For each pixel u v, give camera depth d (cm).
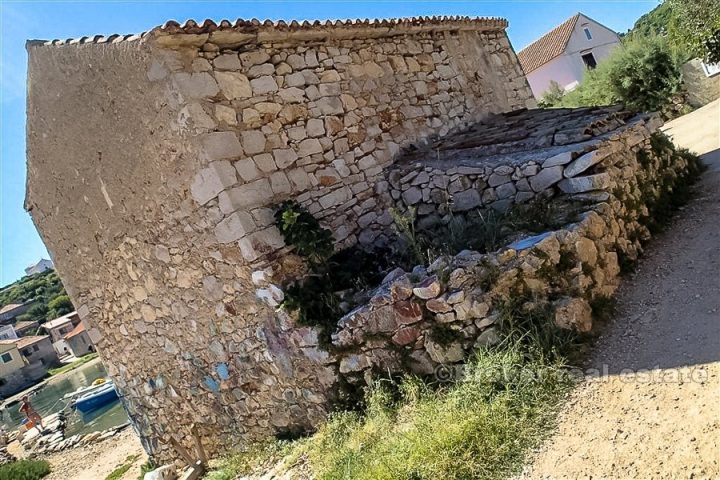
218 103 577
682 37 1520
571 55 3175
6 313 7438
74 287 895
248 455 645
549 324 457
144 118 610
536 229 546
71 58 663
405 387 504
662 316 464
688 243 586
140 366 834
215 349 682
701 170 856
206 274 638
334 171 673
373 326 525
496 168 630
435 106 867
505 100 1081
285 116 634
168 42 543
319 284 595
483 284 478
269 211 592
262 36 611
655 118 794
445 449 390
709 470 292
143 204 672
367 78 757
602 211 552
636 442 339
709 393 350
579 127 661
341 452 474
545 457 363
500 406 414
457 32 993
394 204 724
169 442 851
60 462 1326
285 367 605
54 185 812
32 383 4447
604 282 519
